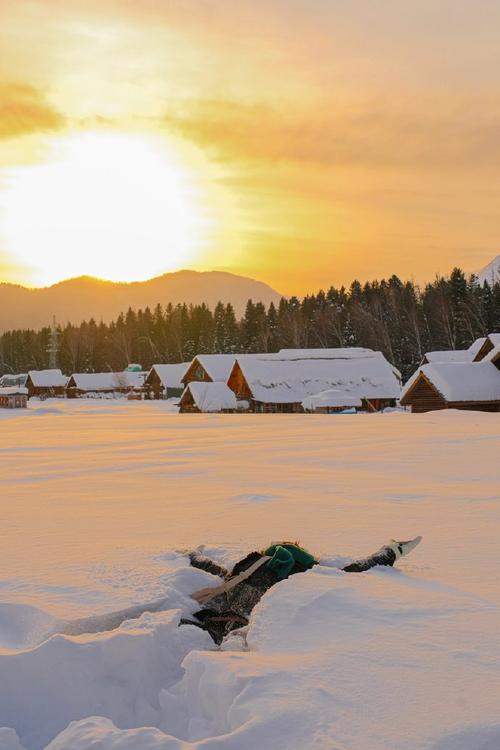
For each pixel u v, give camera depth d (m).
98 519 8.41
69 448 21.84
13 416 55.06
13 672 3.47
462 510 8.62
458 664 3.27
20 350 192.75
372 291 126.56
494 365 44.16
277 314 141.75
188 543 6.69
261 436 25.81
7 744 2.90
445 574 5.34
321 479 12.41
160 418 45.56
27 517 8.68
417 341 95.75
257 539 6.85
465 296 97.62
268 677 3.15
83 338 164.38
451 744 2.59
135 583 5.04
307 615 4.07
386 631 3.75
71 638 3.65
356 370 64.31
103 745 2.70
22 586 5.07
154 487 11.73
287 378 62.31
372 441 21.98
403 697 2.94
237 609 4.88
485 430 25.88
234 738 2.70
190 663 3.40
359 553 6.16
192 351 147.38
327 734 2.67
